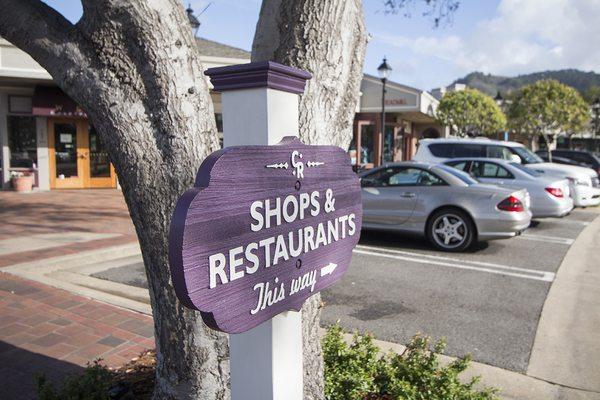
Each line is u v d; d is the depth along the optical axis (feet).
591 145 156.15
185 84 7.09
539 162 42.39
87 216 36.09
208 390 7.87
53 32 6.94
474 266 23.11
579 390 11.47
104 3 6.61
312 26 7.55
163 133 7.06
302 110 7.58
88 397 9.20
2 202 43.21
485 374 12.14
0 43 44.73
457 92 90.99
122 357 12.57
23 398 10.62
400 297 18.43
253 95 5.38
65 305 16.39
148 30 6.73
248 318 4.85
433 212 26.50
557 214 32.73
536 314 16.61
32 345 13.24
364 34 8.41
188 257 4.16
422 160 42.52
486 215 25.21
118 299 17.15
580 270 22.45
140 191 7.22
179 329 7.70
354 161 61.05
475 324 15.69
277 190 5.14
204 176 4.37
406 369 9.89
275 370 5.61
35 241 26.53
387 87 70.79
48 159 53.93
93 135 55.98
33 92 52.37
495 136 122.52
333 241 6.26
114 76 6.89
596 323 15.75
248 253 4.80
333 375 9.43
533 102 82.69
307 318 8.07
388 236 30.25
